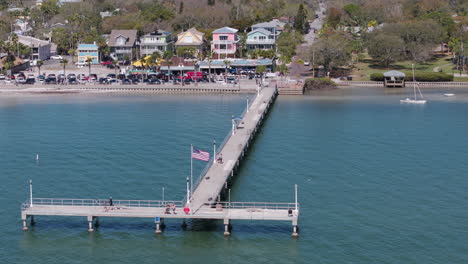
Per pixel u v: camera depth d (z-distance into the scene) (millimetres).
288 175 138250
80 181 133250
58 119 193750
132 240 107438
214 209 110875
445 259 100812
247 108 199250
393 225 112250
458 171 141125
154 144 162250
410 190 128875
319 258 101500
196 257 102438
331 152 156375
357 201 122875
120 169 141125
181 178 134625
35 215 116250
